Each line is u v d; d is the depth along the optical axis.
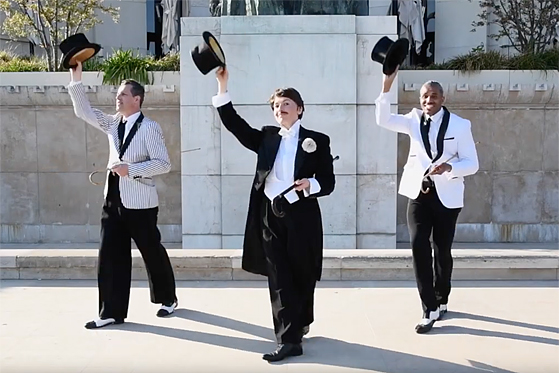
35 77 8.31
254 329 4.47
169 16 11.96
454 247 7.75
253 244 4.06
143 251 4.64
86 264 5.95
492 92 7.89
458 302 5.12
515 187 8.16
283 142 3.96
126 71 8.07
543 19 10.30
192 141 7.28
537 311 4.86
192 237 7.33
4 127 8.27
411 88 7.84
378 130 7.19
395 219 7.26
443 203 4.44
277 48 7.09
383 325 4.54
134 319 4.71
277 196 3.79
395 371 3.64
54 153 8.28
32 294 5.43
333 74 7.09
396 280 5.86
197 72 7.20
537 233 8.18
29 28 11.16
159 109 8.12
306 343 4.15
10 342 4.18
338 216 7.19
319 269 4.01
